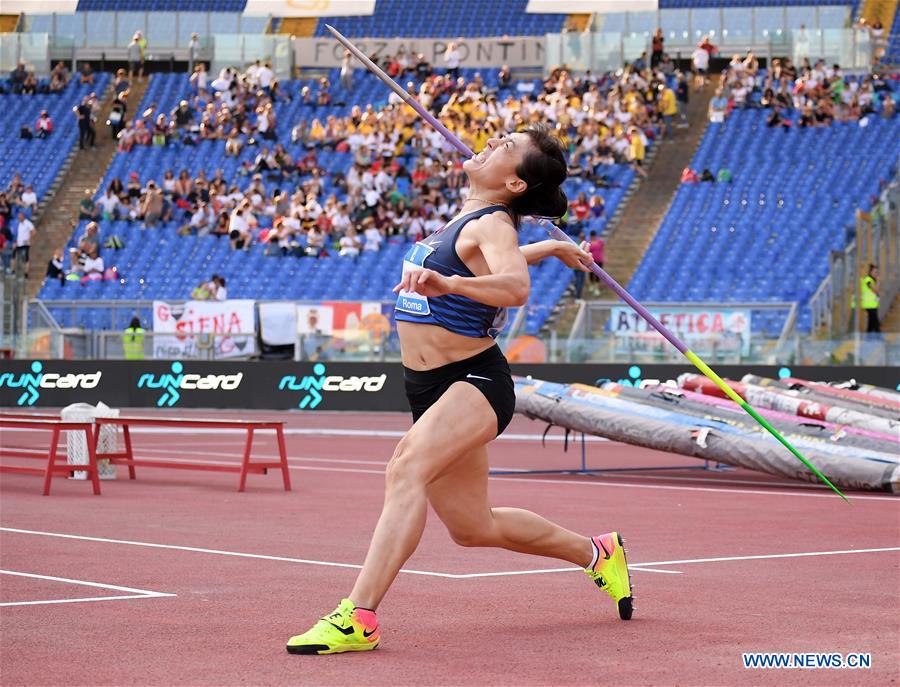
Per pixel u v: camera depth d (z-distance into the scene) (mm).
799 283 35500
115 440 18484
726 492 16797
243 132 45688
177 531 12336
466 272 6895
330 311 34156
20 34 49656
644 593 8695
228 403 34375
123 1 57156
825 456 16250
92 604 8133
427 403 7035
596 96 44188
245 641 6938
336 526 12844
